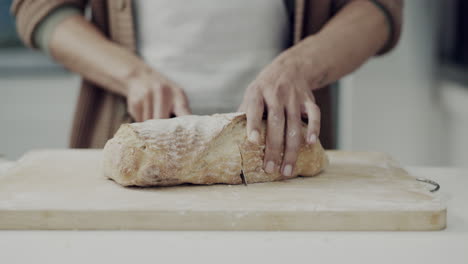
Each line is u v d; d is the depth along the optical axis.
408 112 2.07
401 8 1.17
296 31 1.18
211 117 0.87
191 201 0.75
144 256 0.65
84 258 0.64
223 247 0.67
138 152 0.80
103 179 0.85
